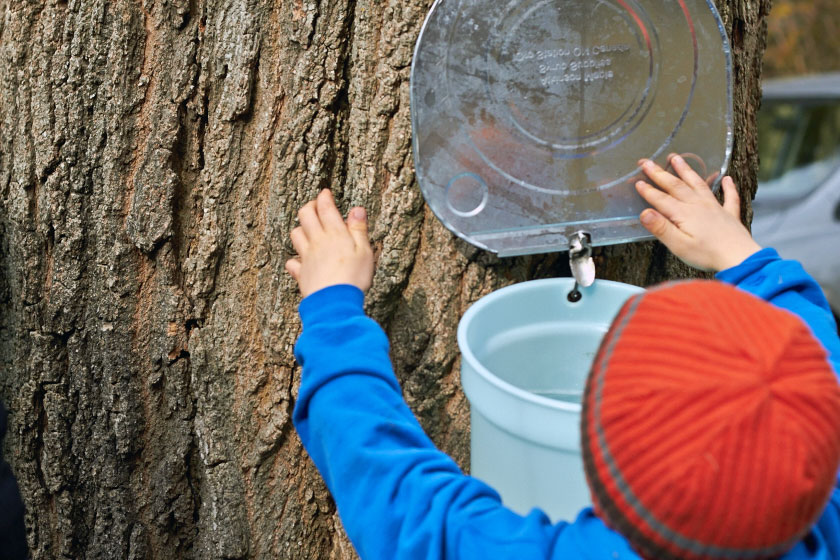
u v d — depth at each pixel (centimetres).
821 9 893
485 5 127
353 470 106
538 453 115
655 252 162
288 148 149
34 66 157
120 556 173
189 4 150
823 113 433
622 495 79
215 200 155
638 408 77
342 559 166
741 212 177
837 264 381
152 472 171
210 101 153
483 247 141
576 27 131
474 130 134
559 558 90
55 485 172
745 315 80
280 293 154
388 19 142
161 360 164
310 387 113
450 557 97
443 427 158
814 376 77
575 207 141
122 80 153
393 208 148
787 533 76
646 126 138
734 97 163
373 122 146
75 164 158
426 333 153
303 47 145
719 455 73
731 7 159
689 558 78
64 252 161
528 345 146
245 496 167
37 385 169
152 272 162
